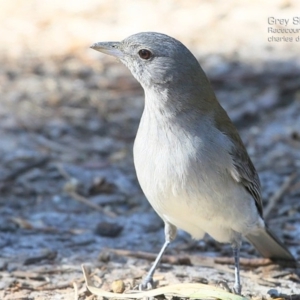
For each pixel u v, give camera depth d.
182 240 11.66
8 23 23.06
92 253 11.03
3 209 12.66
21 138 15.70
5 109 17.09
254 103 17.53
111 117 17.02
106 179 13.84
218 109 9.46
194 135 8.91
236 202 9.14
